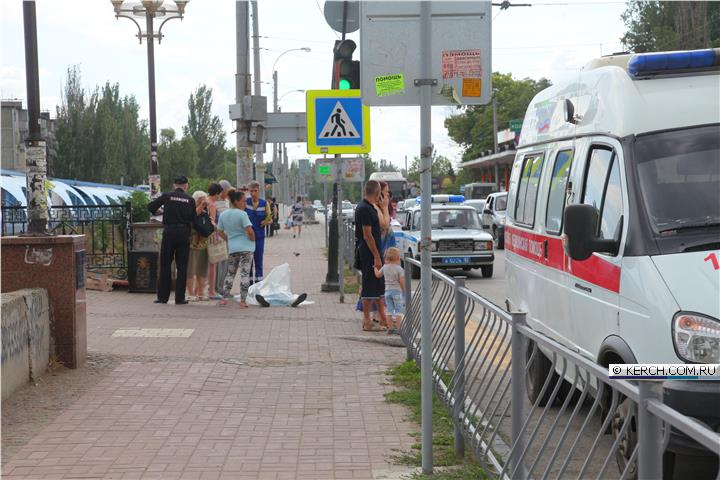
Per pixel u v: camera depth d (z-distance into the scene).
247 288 13.76
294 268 22.75
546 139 8.10
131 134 82.00
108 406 7.32
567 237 5.93
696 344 4.91
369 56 5.54
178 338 10.66
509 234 9.31
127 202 16.97
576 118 7.13
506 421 5.07
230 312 13.16
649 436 3.05
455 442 6.07
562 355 4.13
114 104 83.38
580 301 6.54
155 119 26.69
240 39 17.88
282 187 67.62
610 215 6.09
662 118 6.12
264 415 7.14
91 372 8.55
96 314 12.65
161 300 14.06
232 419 7.01
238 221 13.65
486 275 21.30
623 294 5.64
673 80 6.30
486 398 5.46
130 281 15.42
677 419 2.80
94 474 5.58
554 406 4.38
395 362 9.41
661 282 5.26
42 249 8.41
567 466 3.97
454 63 5.54
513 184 9.37
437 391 7.14
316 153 13.98
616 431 3.54
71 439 6.36
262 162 27.22
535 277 8.02
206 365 9.04
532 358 4.68
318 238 39.62
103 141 72.06
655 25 61.00
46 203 8.82
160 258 14.03
